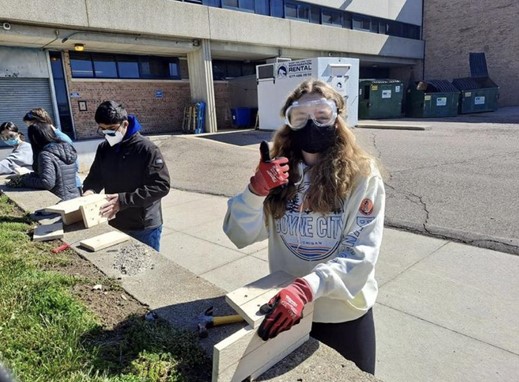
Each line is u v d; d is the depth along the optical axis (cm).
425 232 468
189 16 1466
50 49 1366
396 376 241
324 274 131
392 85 2102
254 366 134
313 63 1399
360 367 165
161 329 177
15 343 166
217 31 1567
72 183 429
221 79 2005
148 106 1681
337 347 162
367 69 2814
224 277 388
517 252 398
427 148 1046
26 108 1338
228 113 2025
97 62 1505
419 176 747
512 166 782
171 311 196
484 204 558
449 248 420
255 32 1712
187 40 1513
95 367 153
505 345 263
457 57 2673
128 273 242
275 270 172
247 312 129
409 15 2666
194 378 149
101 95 1523
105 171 317
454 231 463
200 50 1560
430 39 2767
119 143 302
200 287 223
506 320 289
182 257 441
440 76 2761
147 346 165
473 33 2578
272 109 1573
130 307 202
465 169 782
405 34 2702
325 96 149
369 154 157
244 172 905
